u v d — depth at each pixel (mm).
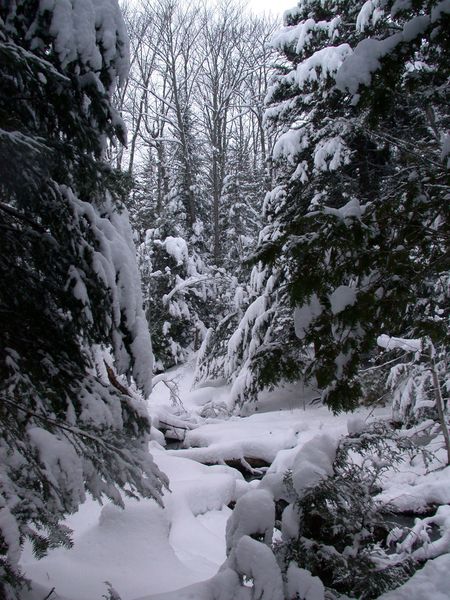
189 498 8148
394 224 3422
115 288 4383
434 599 3986
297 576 3279
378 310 3381
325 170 12094
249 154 32531
